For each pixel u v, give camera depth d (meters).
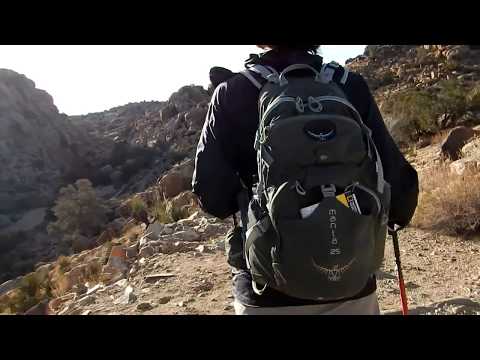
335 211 1.85
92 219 60.78
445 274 6.13
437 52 58.47
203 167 2.19
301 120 1.96
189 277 6.75
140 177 103.75
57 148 139.25
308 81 2.12
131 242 11.60
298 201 1.90
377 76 61.09
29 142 134.75
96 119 182.62
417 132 20.52
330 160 1.91
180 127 115.69
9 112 136.00
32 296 11.45
